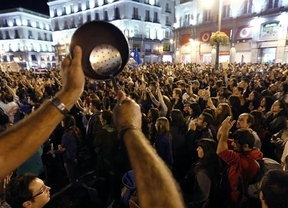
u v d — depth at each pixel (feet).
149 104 18.76
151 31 143.33
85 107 19.03
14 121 16.47
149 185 1.86
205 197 8.29
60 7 159.53
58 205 8.39
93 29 2.94
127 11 127.75
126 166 11.27
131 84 25.64
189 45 106.11
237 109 16.42
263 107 15.46
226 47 93.40
